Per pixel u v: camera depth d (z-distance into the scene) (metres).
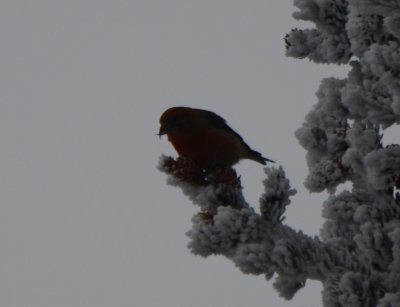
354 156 5.30
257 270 5.18
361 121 5.62
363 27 5.14
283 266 5.17
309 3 6.04
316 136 5.87
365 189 5.68
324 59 6.29
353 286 5.01
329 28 6.07
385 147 5.16
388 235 5.05
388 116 4.92
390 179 5.03
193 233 5.43
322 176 5.71
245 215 5.43
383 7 4.26
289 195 5.70
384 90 4.90
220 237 5.39
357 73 6.00
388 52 4.46
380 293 5.04
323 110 5.92
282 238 5.43
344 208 5.64
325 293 5.06
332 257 5.34
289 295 5.58
